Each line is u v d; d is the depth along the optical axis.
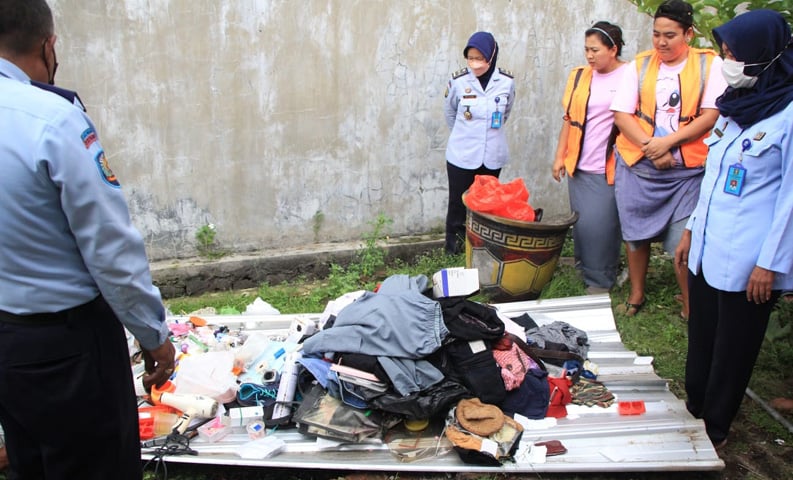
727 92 2.77
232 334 3.98
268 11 4.59
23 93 1.76
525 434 3.09
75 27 4.32
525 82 5.19
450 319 3.29
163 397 3.21
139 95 4.54
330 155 5.00
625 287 4.75
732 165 2.71
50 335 1.90
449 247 5.14
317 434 3.02
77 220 1.78
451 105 4.84
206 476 2.96
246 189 4.92
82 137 1.79
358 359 3.12
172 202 4.82
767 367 3.73
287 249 5.11
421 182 5.23
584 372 3.55
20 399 1.94
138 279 1.91
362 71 4.86
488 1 4.93
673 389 3.58
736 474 2.93
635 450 2.96
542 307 4.30
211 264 4.88
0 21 1.79
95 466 2.12
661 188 4.02
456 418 3.04
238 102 4.72
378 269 5.14
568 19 5.12
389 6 4.77
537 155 5.40
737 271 2.70
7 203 1.75
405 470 2.88
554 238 4.30
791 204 2.48
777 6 3.65
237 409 3.22
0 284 1.84
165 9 4.43
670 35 3.76
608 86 4.30
